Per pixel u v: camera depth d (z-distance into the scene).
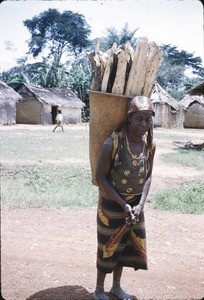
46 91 29.19
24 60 29.75
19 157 8.86
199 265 3.66
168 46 37.16
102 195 2.72
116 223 2.67
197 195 6.28
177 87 39.41
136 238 2.79
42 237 4.11
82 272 3.36
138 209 2.61
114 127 2.66
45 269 3.33
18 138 13.61
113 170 2.61
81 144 12.34
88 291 3.00
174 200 5.93
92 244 4.07
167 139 17.89
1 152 9.46
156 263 3.69
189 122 32.03
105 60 2.73
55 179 6.75
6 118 23.55
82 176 7.19
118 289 2.93
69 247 3.92
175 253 3.95
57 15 26.30
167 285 3.21
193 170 8.87
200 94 16.05
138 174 2.61
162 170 8.70
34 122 26.86
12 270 3.23
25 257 3.53
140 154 2.60
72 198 5.66
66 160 9.05
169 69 37.91
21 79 30.73
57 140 13.44
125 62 2.60
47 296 2.85
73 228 4.54
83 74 33.97
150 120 2.54
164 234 4.53
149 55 2.62
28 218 4.76
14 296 2.79
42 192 5.83
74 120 31.27
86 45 29.42
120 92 2.63
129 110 2.52
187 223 4.98
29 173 6.98
